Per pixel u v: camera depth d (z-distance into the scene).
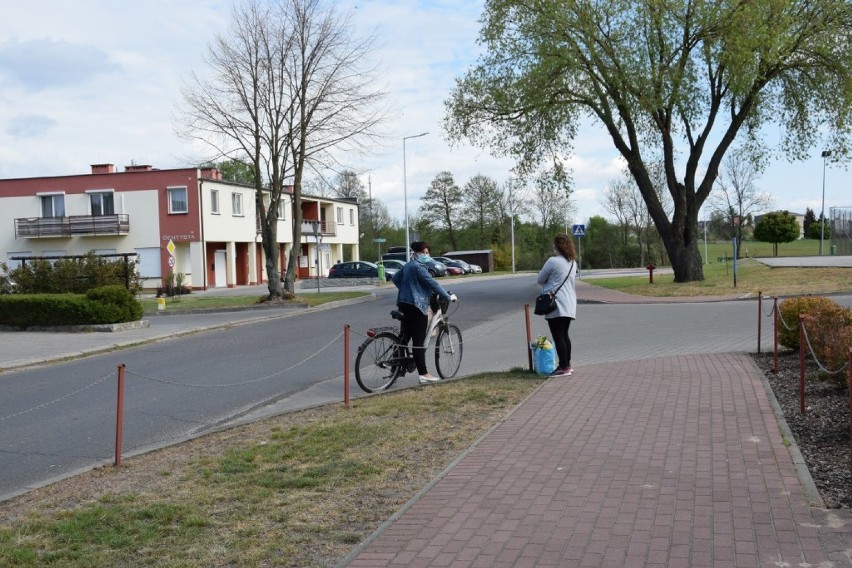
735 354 11.93
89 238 50.09
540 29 26.94
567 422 7.80
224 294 40.31
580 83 28.02
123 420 9.52
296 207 29.97
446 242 86.75
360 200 91.25
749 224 75.75
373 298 31.80
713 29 25.89
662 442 6.83
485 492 5.66
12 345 18.55
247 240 53.84
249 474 6.54
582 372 10.87
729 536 4.59
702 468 5.98
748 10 24.77
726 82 27.17
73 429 9.12
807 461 6.12
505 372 11.16
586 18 26.14
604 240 84.75
